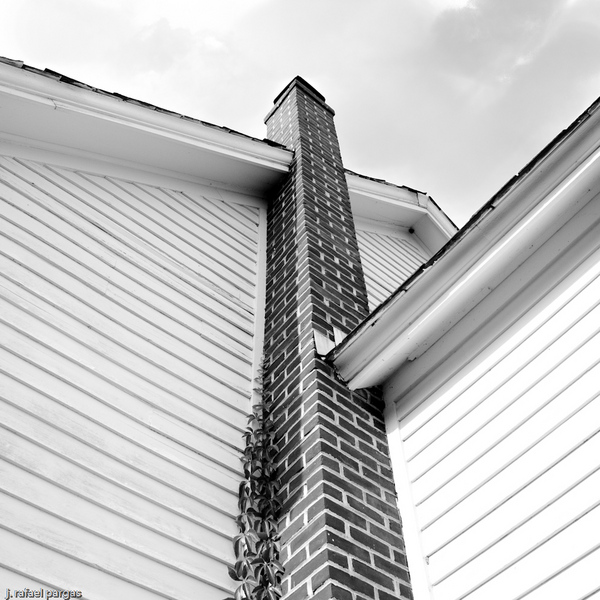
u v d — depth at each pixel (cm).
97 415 310
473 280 337
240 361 406
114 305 368
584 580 237
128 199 451
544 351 306
